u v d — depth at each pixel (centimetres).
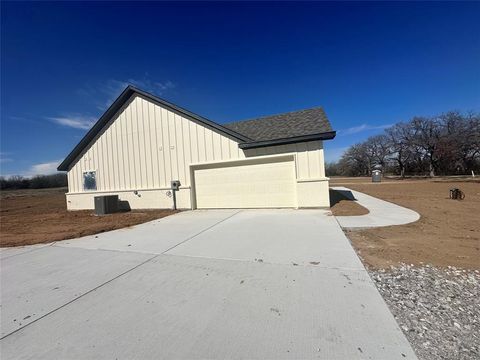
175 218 923
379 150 5528
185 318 272
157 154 1171
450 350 213
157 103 1161
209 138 1085
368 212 873
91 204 1313
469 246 494
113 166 1259
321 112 1197
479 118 3203
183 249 521
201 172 1120
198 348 225
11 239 700
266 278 362
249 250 492
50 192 3934
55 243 634
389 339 227
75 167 1355
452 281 346
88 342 240
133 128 1211
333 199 1291
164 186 1163
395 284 338
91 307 304
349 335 234
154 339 240
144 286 356
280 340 231
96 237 679
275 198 1023
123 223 873
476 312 272
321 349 217
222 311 282
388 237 562
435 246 495
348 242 520
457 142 3369
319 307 282
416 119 4056
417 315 266
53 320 279
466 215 818
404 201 1207
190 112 1091
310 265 404
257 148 1025
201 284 353
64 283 379
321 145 961
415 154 4181
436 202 1164
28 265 472
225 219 845
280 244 523
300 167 983
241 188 1065
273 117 1290
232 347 224
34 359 220
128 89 1184
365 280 347
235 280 360
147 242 594
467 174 3803
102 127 1270
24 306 313
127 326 262
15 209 1623
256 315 271
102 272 416
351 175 6500
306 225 691
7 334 257
